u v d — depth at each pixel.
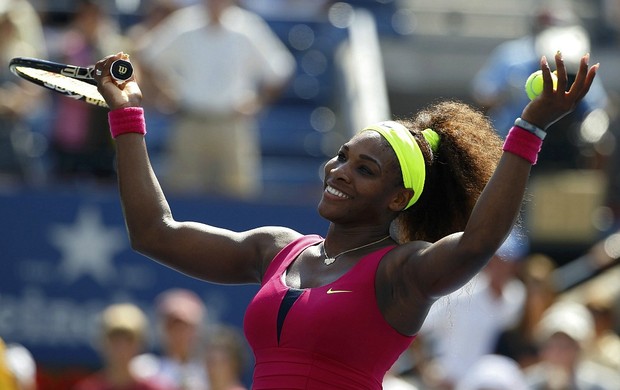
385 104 34.44
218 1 30.30
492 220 9.94
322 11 39.47
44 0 36.97
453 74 41.12
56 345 27.06
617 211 32.78
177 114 30.33
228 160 30.36
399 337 10.42
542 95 10.05
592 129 32.97
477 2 43.16
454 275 10.04
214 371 23.52
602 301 26.89
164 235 11.39
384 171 10.70
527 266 27.39
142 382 23.88
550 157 32.72
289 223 27.08
